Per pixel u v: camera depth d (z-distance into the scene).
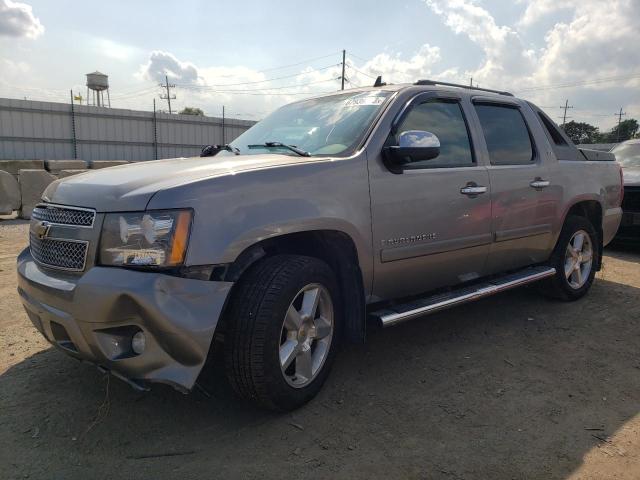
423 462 2.58
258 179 2.79
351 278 3.24
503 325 4.52
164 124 34.78
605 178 5.39
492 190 4.02
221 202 2.62
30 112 30.05
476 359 3.82
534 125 4.68
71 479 2.43
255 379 2.73
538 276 4.57
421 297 3.86
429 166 3.62
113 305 2.46
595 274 5.81
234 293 2.78
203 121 36.38
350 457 2.62
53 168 16.20
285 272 2.82
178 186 2.57
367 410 3.07
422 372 3.59
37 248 2.98
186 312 2.48
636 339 4.25
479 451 2.68
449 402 3.18
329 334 3.16
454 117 3.97
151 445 2.70
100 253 2.59
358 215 3.17
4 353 3.77
